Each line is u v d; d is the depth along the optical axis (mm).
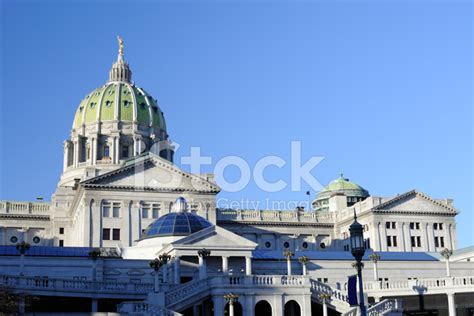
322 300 71375
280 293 70875
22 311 62344
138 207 132375
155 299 66188
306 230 163000
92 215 129625
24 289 69312
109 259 93750
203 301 70312
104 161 174750
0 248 97938
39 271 91812
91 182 130750
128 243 129750
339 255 108500
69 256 93375
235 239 88312
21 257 78938
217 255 87312
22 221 153500
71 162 180500
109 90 186250
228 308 72500
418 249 149375
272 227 161250
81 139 179375
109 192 131625
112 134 177125
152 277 92562
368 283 85438
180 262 87250
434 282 83875
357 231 42312
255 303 70000
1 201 153625
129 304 61469
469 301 82625
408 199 152000
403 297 85062
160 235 97875
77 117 184625
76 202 141375
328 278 101938
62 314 60375
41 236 153875
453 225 153250
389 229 149125
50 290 71250
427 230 151250
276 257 102000
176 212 101875
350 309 69875
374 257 91438
